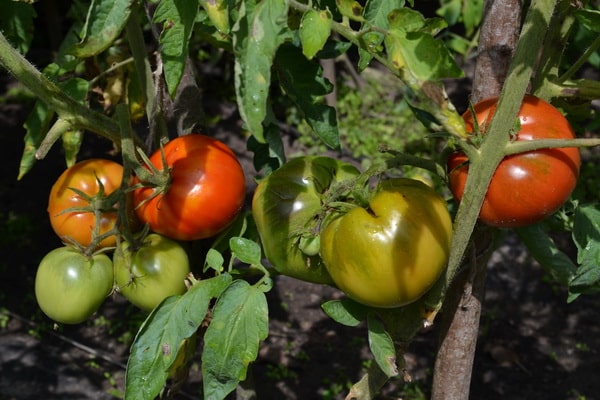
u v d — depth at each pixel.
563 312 4.82
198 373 4.27
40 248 5.13
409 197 1.30
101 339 4.55
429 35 1.11
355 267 1.28
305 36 1.12
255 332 1.34
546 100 1.58
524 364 4.44
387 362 1.37
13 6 2.31
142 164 1.54
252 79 1.04
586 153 5.56
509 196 1.37
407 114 6.37
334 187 1.35
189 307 1.38
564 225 1.81
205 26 1.76
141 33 1.72
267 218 1.46
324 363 4.39
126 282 1.50
